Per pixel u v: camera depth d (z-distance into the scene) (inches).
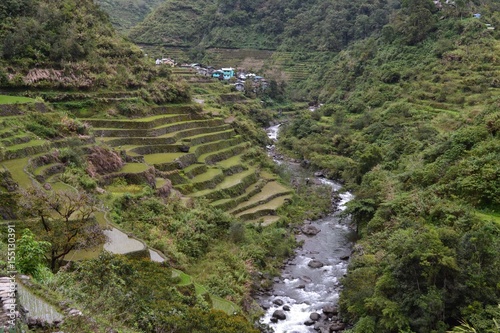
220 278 1114.1
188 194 1525.6
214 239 1306.6
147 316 594.2
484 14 3070.9
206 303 810.2
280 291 1180.5
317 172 2394.2
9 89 1643.7
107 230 910.4
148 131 1772.9
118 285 625.0
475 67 2566.4
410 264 837.2
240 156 2087.8
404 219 1128.8
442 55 2795.3
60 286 540.4
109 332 480.7
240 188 1722.4
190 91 2377.0
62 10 2068.2
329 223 1691.7
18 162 1080.8
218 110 2630.4
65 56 1867.6
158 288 719.1
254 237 1400.1
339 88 3457.2
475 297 770.2
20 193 799.7
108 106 1838.1
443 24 3078.2
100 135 1652.3
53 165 1141.7
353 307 959.0
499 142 1240.8
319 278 1250.0
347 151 2475.4
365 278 1005.8
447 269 799.7
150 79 2188.7
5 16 1860.2
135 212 1178.6
